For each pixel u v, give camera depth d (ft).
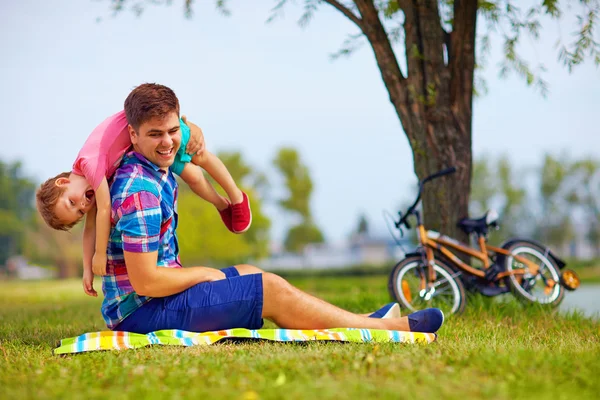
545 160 181.78
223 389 8.55
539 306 20.47
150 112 11.73
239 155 236.84
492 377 9.18
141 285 12.15
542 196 183.21
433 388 8.42
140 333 12.76
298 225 245.65
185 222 173.88
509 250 21.22
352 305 22.82
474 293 21.07
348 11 23.07
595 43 21.40
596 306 32.30
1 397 8.52
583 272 105.81
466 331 14.94
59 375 9.96
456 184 22.04
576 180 183.11
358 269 155.74
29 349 12.87
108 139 12.17
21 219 255.29
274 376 9.33
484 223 21.09
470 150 22.61
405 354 10.66
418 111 22.12
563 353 11.06
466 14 22.22
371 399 7.98
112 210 12.10
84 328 17.03
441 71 22.22
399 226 20.72
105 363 10.66
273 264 266.77
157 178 12.46
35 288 64.90
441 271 19.99
